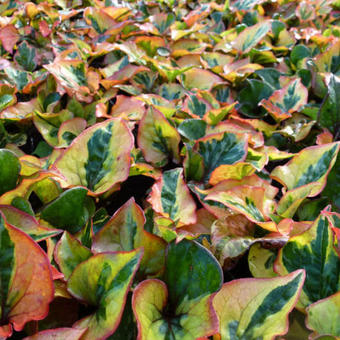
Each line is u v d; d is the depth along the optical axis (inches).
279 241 12.3
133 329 10.8
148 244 11.9
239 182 14.3
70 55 21.6
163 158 16.6
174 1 32.8
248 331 10.3
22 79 21.7
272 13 32.9
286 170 15.5
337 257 11.9
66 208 12.5
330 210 13.6
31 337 9.5
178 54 24.4
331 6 32.7
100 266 10.5
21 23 26.9
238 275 13.6
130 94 22.0
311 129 18.7
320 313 10.9
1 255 10.1
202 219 14.2
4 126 18.9
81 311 11.3
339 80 18.1
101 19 27.1
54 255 11.3
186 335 10.1
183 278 11.0
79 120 17.6
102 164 14.0
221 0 35.1
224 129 17.3
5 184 12.7
